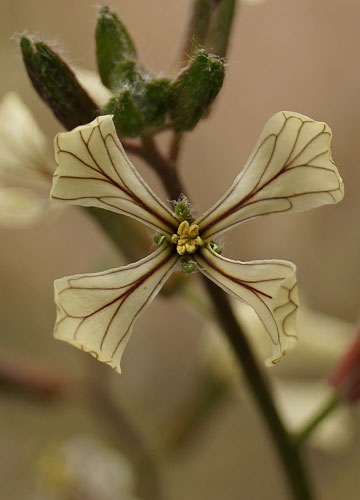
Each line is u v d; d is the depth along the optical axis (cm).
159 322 34
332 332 20
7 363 19
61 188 14
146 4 37
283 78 36
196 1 15
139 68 15
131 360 33
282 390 21
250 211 14
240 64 36
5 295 35
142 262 14
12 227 36
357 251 33
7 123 17
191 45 15
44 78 15
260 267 14
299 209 14
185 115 15
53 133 34
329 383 16
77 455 21
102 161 14
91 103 15
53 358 33
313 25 36
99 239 36
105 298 14
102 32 15
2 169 17
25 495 31
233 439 32
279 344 14
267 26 36
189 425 20
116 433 20
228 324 16
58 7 35
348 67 35
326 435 20
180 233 14
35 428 32
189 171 36
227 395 20
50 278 36
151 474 20
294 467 16
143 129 15
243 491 31
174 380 33
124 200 14
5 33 35
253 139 36
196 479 31
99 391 20
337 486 30
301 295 20
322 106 36
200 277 15
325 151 14
